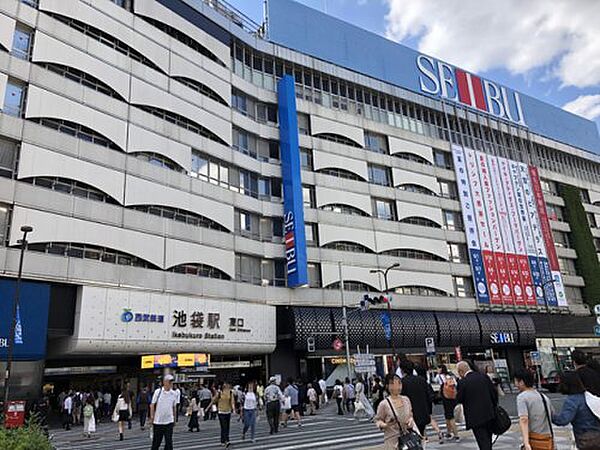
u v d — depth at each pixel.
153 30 30.55
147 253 26.80
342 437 14.12
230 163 33.47
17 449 6.52
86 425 18.83
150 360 26.17
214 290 29.81
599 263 54.66
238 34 37.12
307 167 38.38
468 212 45.91
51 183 23.75
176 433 18.41
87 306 23.69
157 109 29.78
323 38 42.94
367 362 28.03
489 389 7.35
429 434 12.94
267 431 17.12
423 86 48.41
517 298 45.81
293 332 32.50
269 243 34.38
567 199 55.50
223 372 31.94
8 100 23.08
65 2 26.11
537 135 56.09
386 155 43.16
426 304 40.50
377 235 39.75
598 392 5.27
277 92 38.38
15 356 20.80
